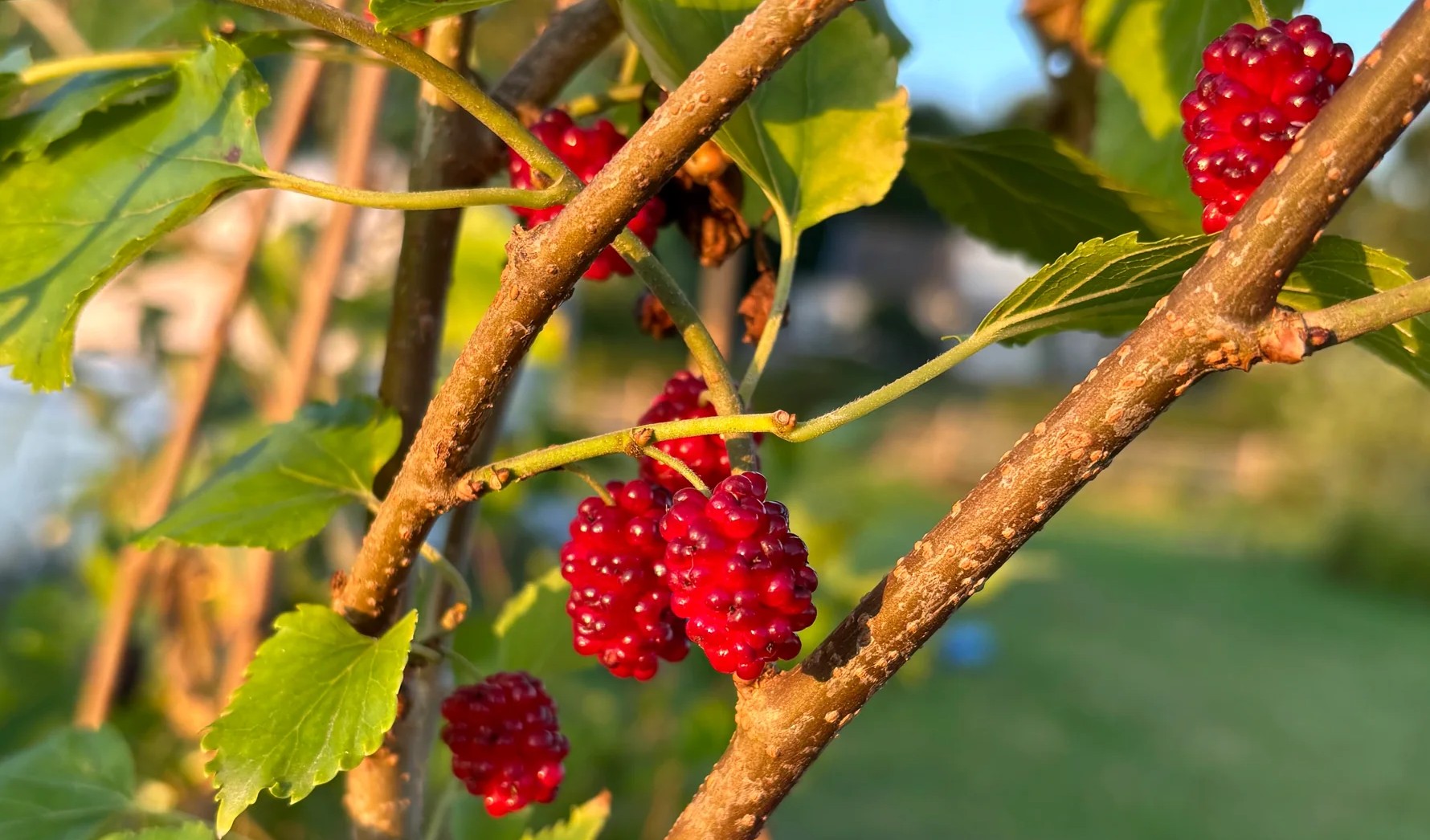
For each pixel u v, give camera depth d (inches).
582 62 9.1
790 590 6.0
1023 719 58.3
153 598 20.1
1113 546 107.9
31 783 9.3
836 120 8.8
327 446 8.4
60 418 29.0
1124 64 12.1
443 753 14.0
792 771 6.2
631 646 7.1
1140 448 148.9
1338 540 102.3
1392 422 111.9
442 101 8.5
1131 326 7.9
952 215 11.9
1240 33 6.2
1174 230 10.4
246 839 8.9
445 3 6.3
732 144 8.3
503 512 21.1
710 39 8.3
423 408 8.7
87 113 7.5
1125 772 52.4
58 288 7.1
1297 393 126.7
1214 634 79.1
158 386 25.2
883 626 5.9
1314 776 54.0
